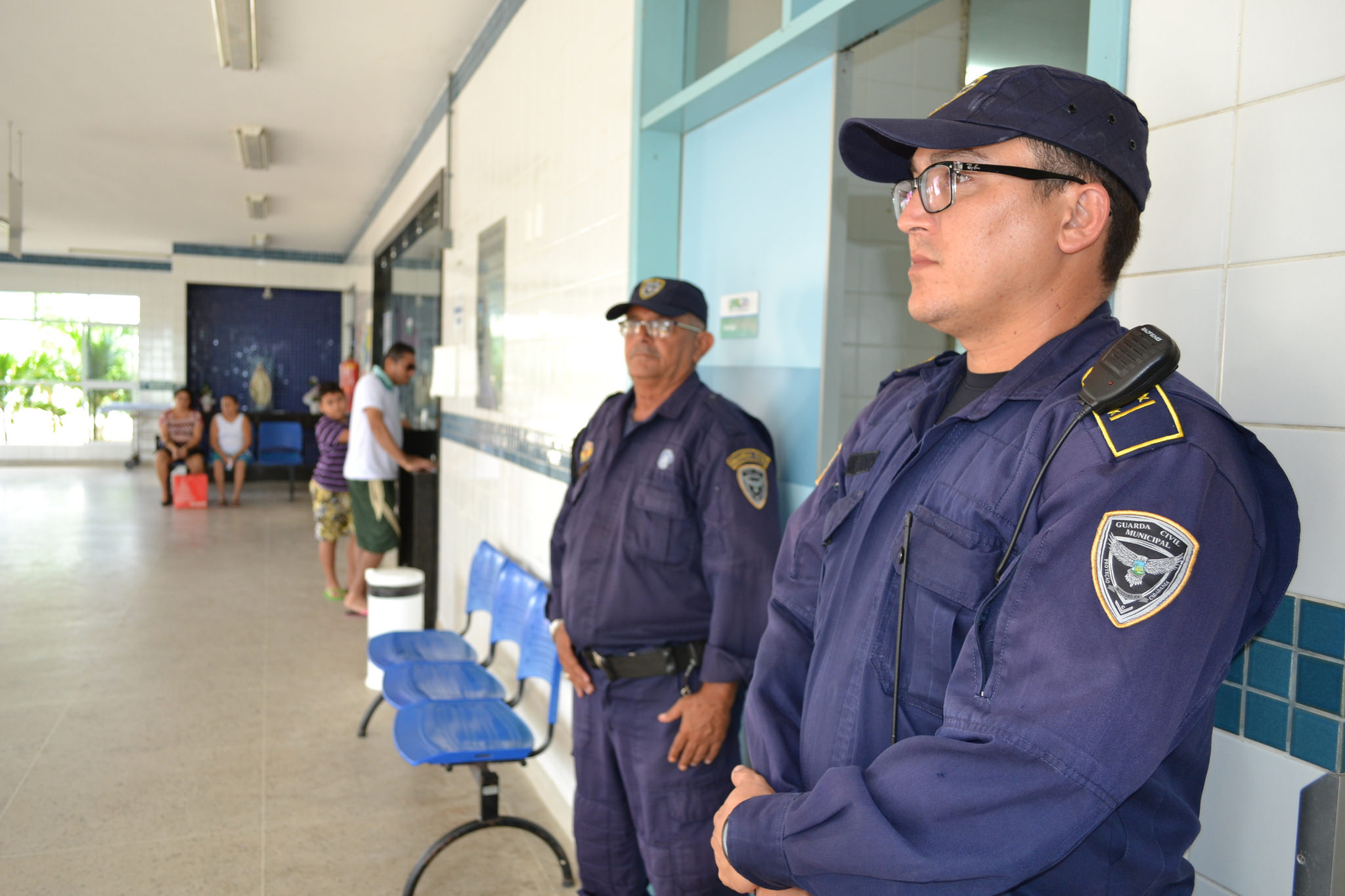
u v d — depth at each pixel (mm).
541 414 3451
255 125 6203
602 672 2143
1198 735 860
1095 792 733
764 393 2197
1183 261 1125
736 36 2359
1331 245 976
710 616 2092
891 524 1015
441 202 5277
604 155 2830
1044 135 904
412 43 4672
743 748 2184
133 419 13914
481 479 4453
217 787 3189
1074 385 907
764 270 2186
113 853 2729
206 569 6742
